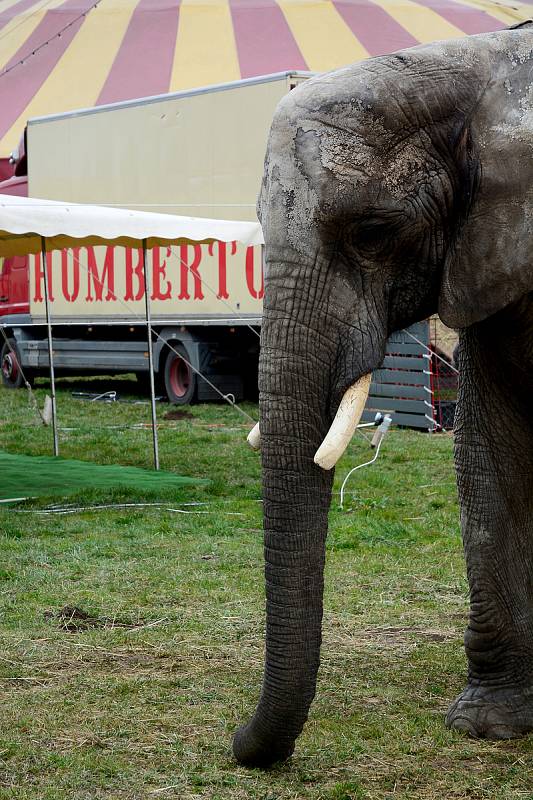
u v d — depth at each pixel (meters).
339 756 5.34
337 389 4.53
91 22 38.00
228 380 22.91
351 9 36.47
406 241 4.65
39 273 25.27
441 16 37.44
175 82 33.41
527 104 4.61
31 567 9.45
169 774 5.16
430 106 4.61
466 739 5.60
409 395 18.88
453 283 4.67
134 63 35.16
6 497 12.73
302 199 4.48
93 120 22.47
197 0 37.59
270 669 4.52
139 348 23.66
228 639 7.42
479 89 4.66
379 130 4.54
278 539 4.51
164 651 7.15
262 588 8.75
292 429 4.50
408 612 8.03
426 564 9.50
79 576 9.18
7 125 33.72
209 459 15.95
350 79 4.60
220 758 5.32
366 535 10.66
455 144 4.63
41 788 5.05
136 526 11.23
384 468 14.91
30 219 12.84
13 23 39.91
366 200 4.50
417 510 12.03
